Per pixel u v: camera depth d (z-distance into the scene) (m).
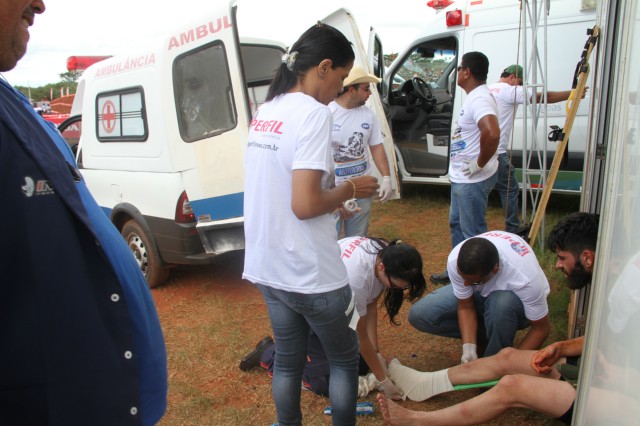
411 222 6.47
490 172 4.04
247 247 2.18
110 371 1.27
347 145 3.85
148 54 4.50
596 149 2.79
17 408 1.18
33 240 1.14
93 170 5.34
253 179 2.10
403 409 2.49
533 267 2.81
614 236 1.34
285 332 2.26
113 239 1.40
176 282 5.09
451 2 7.39
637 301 1.07
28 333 1.15
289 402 2.33
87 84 5.36
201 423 2.94
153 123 4.51
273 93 2.10
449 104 6.86
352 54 2.07
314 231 2.01
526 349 2.89
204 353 3.69
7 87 1.25
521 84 5.04
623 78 1.41
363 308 2.70
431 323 3.19
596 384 1.38
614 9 2.62
